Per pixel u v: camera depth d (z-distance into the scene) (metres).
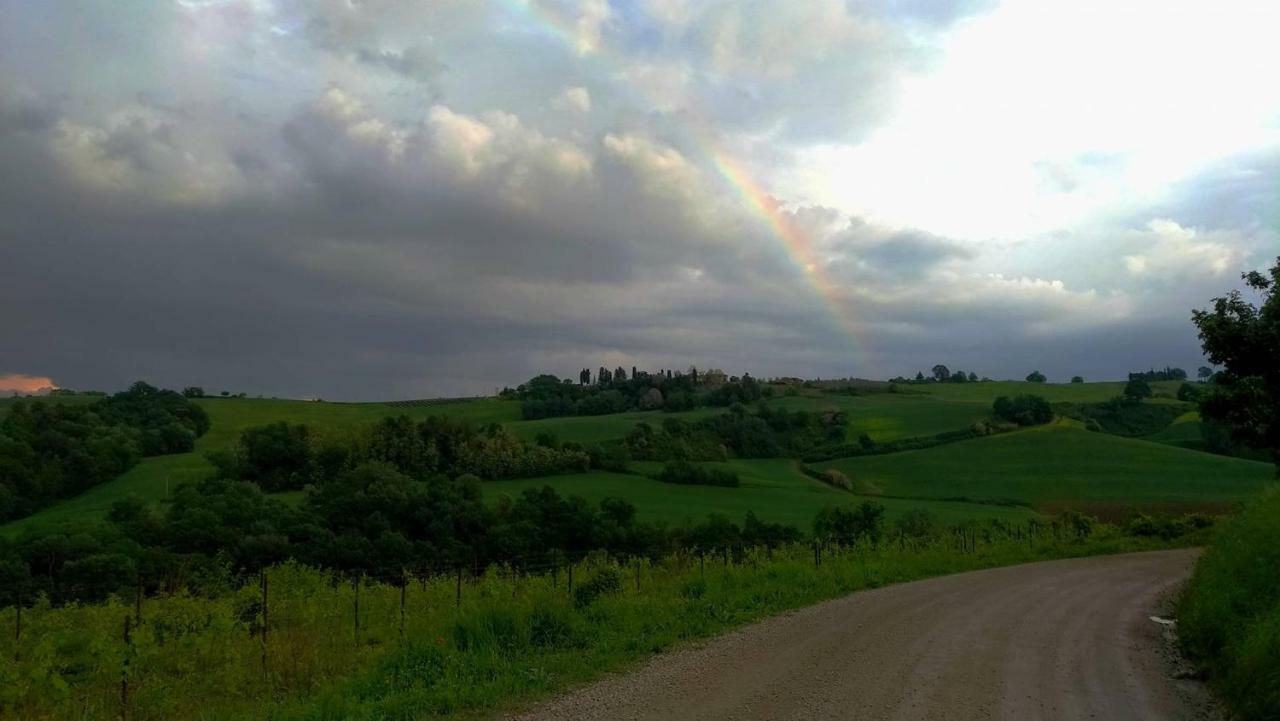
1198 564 19.23
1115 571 25.28
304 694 10.46
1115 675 10.44
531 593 16.84
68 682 11.49
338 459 78.69
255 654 12.30
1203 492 73.50
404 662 10.69
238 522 52.28
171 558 41.88
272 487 76.12
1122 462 86.62
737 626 14.01
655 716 8.38
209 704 10.34
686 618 14.46
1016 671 10.43
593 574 20.81
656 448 96.31
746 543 52.31
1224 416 20.53
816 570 21.77
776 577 20.09
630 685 9.77
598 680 10.10
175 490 66.69
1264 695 8.45
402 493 59.22
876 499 76.56
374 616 17.20
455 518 58.72
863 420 112.50
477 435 87.62
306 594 19.22
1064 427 103.81
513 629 12.33
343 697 9.45
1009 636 13.07
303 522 54.19
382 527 55.59
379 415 122.38
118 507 53.28
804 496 78.12
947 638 12.76
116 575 38.03
